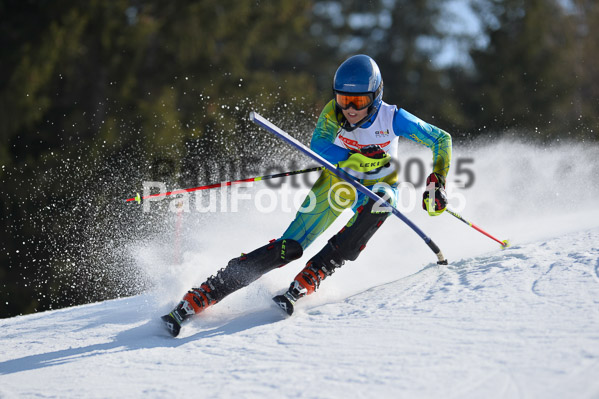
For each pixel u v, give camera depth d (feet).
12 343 22.82
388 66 172.24
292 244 21.52
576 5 131.54
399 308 18.28
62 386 16.11
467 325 15.66
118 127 76.02
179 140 76.23
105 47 78.89
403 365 13.85
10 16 75.36
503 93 125.59
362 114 21.75
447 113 130.93
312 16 163.53
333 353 15.33
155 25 81.41
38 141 75.66
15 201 70.08
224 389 14.15
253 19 91.81
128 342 20.02
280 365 15.11
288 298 20.35
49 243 68.64
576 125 120.26
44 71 73.15
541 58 125.59
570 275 18.19
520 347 13.79
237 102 84.64
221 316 21.85
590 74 128.16
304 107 90.68
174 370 16.07
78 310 29.19
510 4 132.46
